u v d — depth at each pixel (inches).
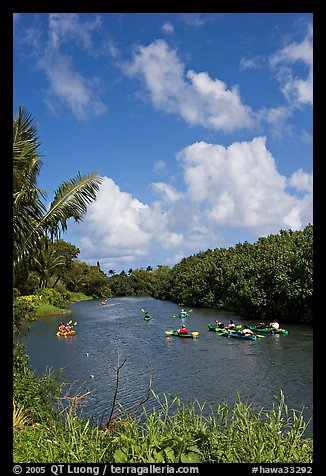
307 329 1162.0
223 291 1909.4
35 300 1852.9
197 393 576.4
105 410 485.4
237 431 214.8
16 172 357.1
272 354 830.5
